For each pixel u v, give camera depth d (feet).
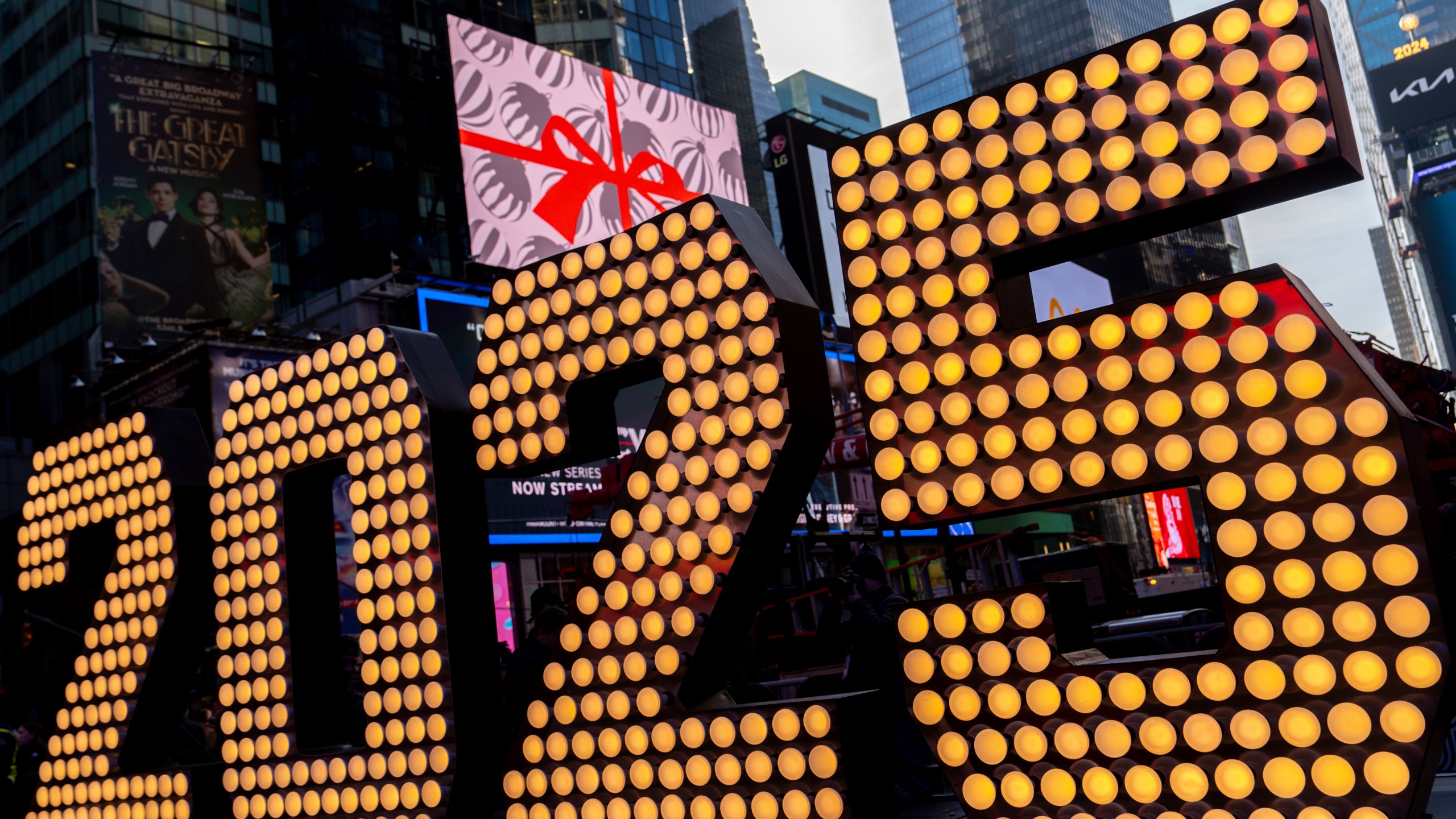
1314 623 11.09
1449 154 233.96
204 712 36.96
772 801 14.87
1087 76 12.96
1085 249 13.24
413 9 165.17
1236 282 11.77
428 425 18.30
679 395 16.25
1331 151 11.31
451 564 18.06
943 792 22.25
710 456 15.78
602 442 18.01
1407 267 304.50
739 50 272.10
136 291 94.43
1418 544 10.56
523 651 22.00
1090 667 12.47
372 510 19.10
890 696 21.81
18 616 51.31
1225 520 11.68
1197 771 11.68
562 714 16.85
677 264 16.47
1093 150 12.88
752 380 15.38
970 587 54.90
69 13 143.23
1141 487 12.27
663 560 16.01
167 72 100.27
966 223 13.71
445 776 17.62
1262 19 11.87
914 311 13.93
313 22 156.56
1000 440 13.06
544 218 82.28
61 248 137.80
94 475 24.00
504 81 82.48
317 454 20.06
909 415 13.76
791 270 16.53
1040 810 12.69
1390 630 10.69
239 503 21.31
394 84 160.45
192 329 88.48
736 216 16.34
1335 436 11.07
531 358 18.21
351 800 18.78
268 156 156.46
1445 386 38.65
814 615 39.70
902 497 13.71
